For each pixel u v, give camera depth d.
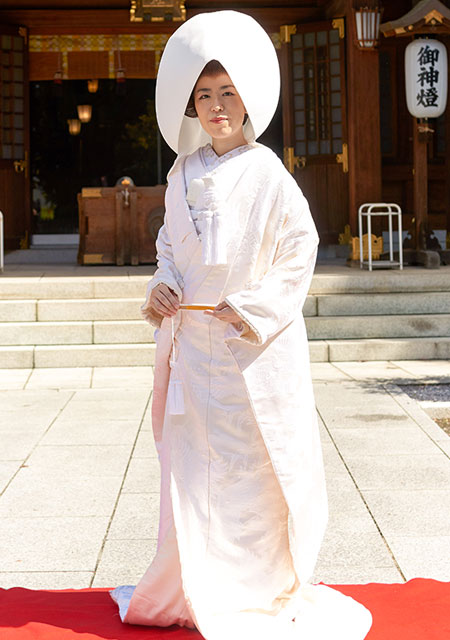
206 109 2.55
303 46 13.01
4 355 7.76
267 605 2.61
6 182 13.52
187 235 2.58
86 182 15.93
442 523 3.74
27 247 13.76
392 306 8.48
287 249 2.54
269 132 15.16
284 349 2.58
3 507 4.02
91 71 13.61
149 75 13.63
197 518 2.55
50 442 5.23
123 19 13.46
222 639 2.42
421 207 10.36
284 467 2.55
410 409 5.98
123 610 2.73
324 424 5.59
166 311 2.59
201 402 2.58
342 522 3.77
